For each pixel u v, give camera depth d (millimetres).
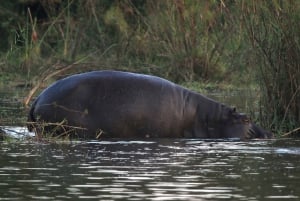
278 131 45094
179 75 78875
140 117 43062
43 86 68312
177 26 80188
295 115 45094
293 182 27688
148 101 43312
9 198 24609
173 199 24438
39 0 92250
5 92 68312
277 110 45719
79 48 86875
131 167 30844
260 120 46375
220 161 32844
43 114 42812
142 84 43625
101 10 92938
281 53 45062
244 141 41656
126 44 85938
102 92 43062
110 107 42812
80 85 43219
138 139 41875
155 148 37406
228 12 54094
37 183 27188
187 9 79250
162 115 43406
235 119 44406
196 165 31594
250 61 47531
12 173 29266
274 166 31469
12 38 91312
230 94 66938
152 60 83750
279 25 44688
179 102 44000
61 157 33594
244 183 27469
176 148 37531
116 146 38031
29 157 33594
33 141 39750
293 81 44906
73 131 42469
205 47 79688
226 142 40938
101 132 42219
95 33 90312
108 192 25578
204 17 77688
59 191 25766
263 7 45219
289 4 44500
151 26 83688
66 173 29297
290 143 40531
